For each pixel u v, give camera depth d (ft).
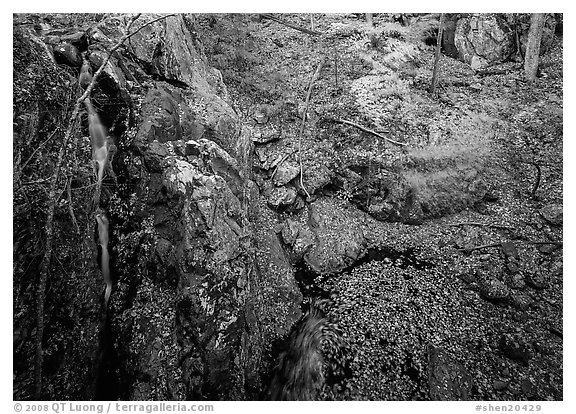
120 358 20.22
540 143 35.22
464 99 38.96
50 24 23.41
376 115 35.76
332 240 31.19
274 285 27.50
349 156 34.40
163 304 20.65
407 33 45.47
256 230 29.40
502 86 40.42
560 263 27.37
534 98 38.58
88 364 20.24
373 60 40.88
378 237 32.63
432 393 20.75
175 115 24.72
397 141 34.35
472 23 43.50
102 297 21.54
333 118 36.01
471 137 35.24
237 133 29.30
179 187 21.31
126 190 22.35
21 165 16.92
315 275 29.66
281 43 42.39
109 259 22.44
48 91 19.35
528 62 40.09
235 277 21.33
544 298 25.76
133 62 24.75
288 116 36.60
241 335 21.11
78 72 21.94
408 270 29.32
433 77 38.60
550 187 32.40
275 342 25.44
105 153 23.03
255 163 33.17
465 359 22.54
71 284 19.51
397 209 33.30
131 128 22.88
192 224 20.62
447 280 28.04
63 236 19.25
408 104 37.42
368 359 22.38
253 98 37.40
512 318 24.85
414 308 25.93
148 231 21.65
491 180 33.83
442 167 33.65
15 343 16.22
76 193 20.52
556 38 45.11
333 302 26.99
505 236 30.25
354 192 34.04
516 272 27.45
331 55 41.09
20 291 16.53
